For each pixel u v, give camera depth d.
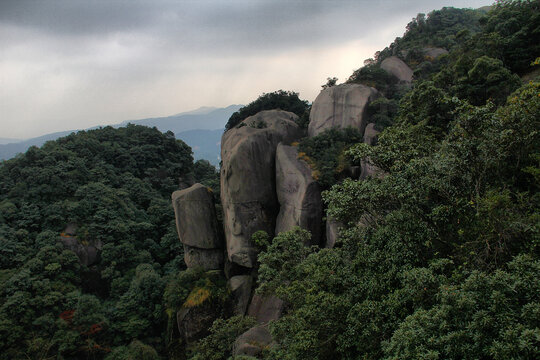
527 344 6.50
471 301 7.59
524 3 30.08
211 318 29.80
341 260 14.10
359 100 31.47
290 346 12.93
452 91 24.00
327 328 11.97
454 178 12.00
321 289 13.12
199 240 33.41
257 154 30.91
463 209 11.17
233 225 30.52
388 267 11.86
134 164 55.09
